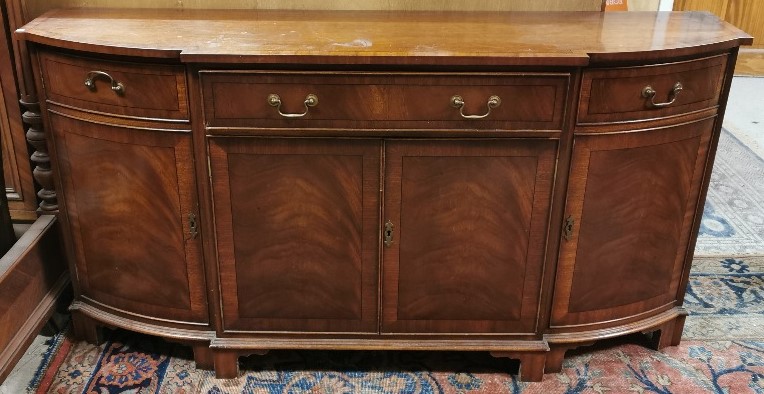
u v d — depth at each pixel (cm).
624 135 150
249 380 168
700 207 169
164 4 179
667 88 148
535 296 162
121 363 173
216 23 161
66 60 146
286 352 178
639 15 178
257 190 150
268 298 162
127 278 167
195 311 166
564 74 139
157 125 146
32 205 190
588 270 163
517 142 146
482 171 149
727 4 386
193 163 150
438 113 142
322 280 160
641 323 174
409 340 166
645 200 160
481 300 162
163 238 159
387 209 152
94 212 162
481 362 176
